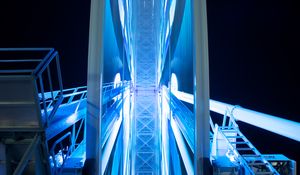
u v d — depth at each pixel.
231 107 12.65
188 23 9.91
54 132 6.90
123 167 15.60
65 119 8.12
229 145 9.27
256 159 8.20
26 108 5.36
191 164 9.64
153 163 20.95
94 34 8.40
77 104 10.39
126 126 17.47
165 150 16.95
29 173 6.14
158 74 21.58
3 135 5.82
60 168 7.57
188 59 10.07
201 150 8.58
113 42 11.84
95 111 8.24
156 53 21.97
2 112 5.40
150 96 22.17
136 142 21.39
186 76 10.37
